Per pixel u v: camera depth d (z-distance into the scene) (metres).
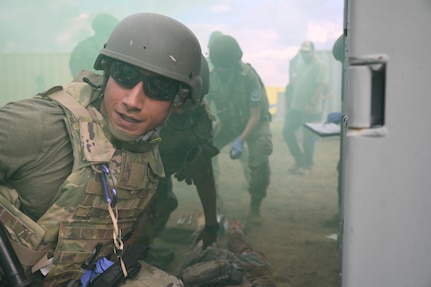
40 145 1.04
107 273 1.09
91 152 1.04
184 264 1.73
